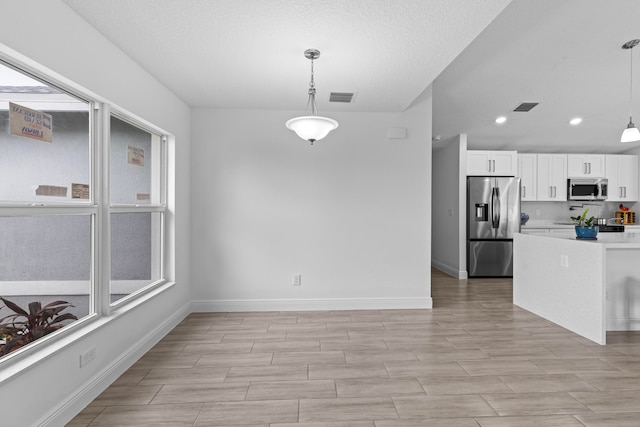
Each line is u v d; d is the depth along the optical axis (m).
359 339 3.15
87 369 2.11
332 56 2.61
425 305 4.14
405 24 2.15
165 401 2.12
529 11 3.12
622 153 6.91
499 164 6.07
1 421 1.52
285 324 3.56
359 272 4.10
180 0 1.89
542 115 5.26
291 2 1.92
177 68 2.82
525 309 4.11
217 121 3.97
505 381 2.37
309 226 4.06
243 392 2.23
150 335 2.95
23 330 1.80
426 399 2.14
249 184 4.01
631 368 2.56
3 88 1.67
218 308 4.00
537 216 6.93
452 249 6.22
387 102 3.72
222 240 4.00
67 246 2.10
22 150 1.78
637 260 3.40
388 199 4.10
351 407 2.06
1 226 1.71
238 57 2.62
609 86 4.46
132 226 2.94
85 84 2.06
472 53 3.76
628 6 3.05
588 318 3.17
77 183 2.17
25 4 1.62
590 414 1.98
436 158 7.00
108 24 2.12
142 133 3.09
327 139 4.05
